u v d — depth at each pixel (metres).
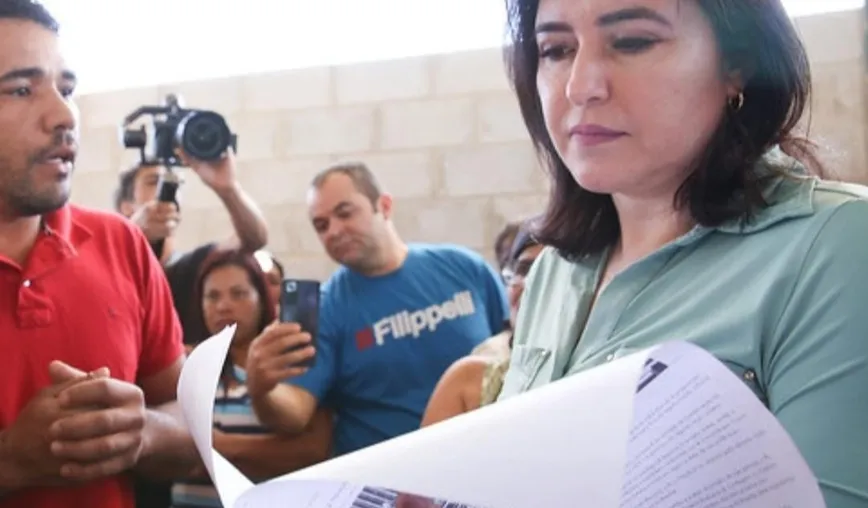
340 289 2.09
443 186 2.57
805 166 0.74
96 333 1.24
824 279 0.59
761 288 0.62
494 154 2.52
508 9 0.86
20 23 1.20
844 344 0.56
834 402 0.56
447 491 0.47
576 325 0.80
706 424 0.49
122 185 2.35
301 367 1.83
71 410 1.09
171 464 1.26
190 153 2.17
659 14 0.65
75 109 1.26
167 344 1.39
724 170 0.68
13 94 1.18
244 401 2.01
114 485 1.24
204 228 2.75
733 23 0.67
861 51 2.11
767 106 0.70
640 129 0.67
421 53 2.59
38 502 1.17
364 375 2.02
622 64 0.67
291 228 2.72
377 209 2.09
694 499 0.51
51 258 1.24
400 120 2.61
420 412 2.00
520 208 2.49
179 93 2.84
